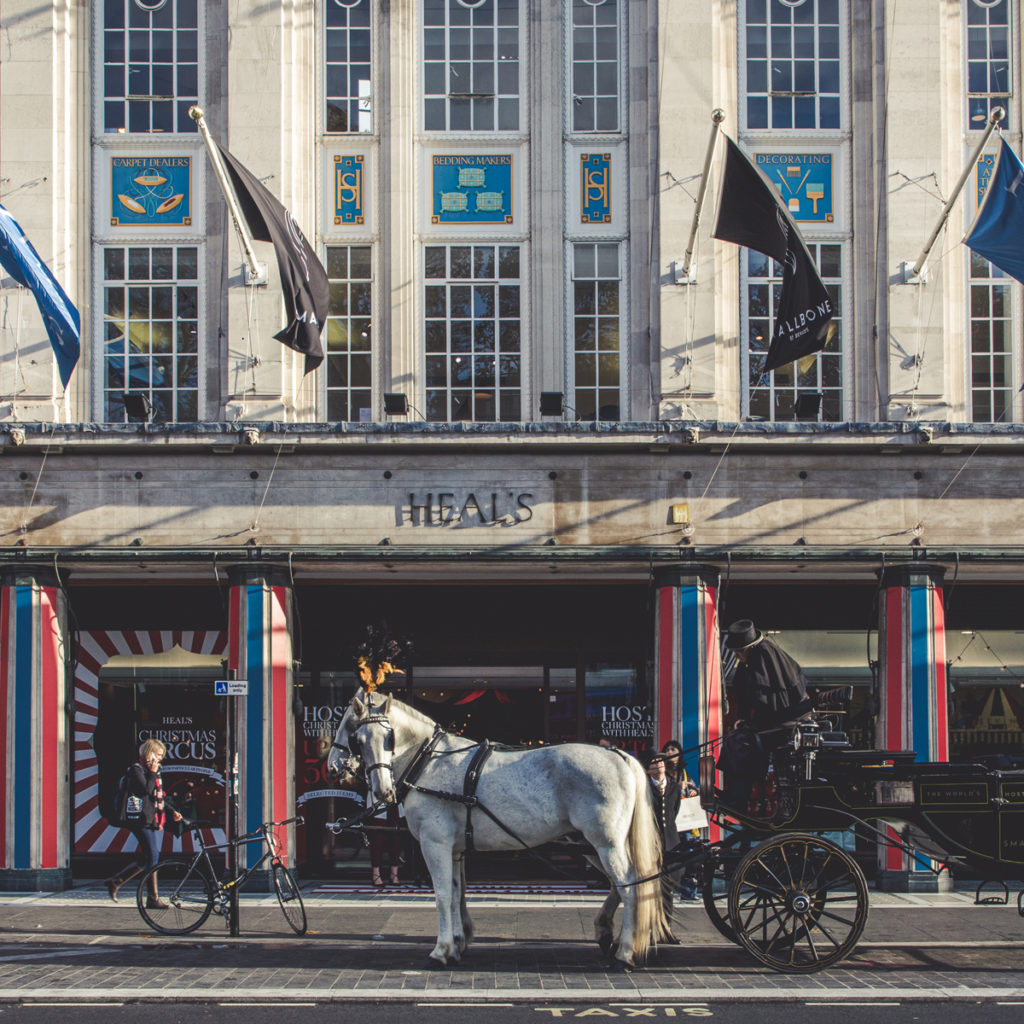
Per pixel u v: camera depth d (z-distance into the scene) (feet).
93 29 47.01
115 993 25.79
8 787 41.98
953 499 43.55
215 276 46.50
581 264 46.88
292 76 46.44
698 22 45.98
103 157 46.88
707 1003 25.22
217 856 43.73
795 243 39.68
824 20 47.11
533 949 30.55
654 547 42.98
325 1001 25.36
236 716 42.29
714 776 30.37
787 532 43.37
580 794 27.63
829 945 31.04
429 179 47.01
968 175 43.06
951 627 45.83
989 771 28.30
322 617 45.70
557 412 44.55
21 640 42.47
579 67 47.26
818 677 45.62
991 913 37.22
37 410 44.47
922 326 45.06
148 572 44.14
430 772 29.12
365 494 43.52
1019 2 46.93
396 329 46.34
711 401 44.78
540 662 45.52
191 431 43.04
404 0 47.16
